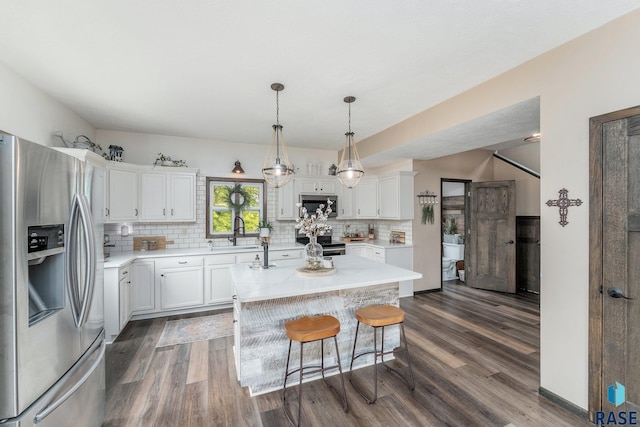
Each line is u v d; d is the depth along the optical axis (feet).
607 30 5.87
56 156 4.77
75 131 11.00
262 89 9.01
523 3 5.36
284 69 7.79
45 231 4.60
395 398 7.00
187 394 7.19
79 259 5.25
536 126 9.62
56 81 8.35
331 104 10.24
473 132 10.36
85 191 5.66
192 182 13.96
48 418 4.38
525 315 12.64
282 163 9.39
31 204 4.19
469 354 9.13
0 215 3.84
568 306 6.54
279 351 7.59
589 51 6.16
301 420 6.26
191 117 11.57
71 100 9.75
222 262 13.48
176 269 12.68
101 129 13.12
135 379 7.82
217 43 6.58
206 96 9.53
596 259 6.02
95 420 5.78
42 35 6.22
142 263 12.07
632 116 5.49
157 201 13.23
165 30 6.10
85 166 5.67
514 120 9.04
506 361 8.70
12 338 3.86
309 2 5.30
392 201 16.17
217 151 15.30
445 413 6.47
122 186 12.04
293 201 16.15
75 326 5.15
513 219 15.99
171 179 13.55
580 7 5.45
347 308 8.49
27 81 8.24
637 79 5.47
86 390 5.44
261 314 7.45
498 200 16.56
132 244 13.64
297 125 12.70
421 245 16.22
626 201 5.61
